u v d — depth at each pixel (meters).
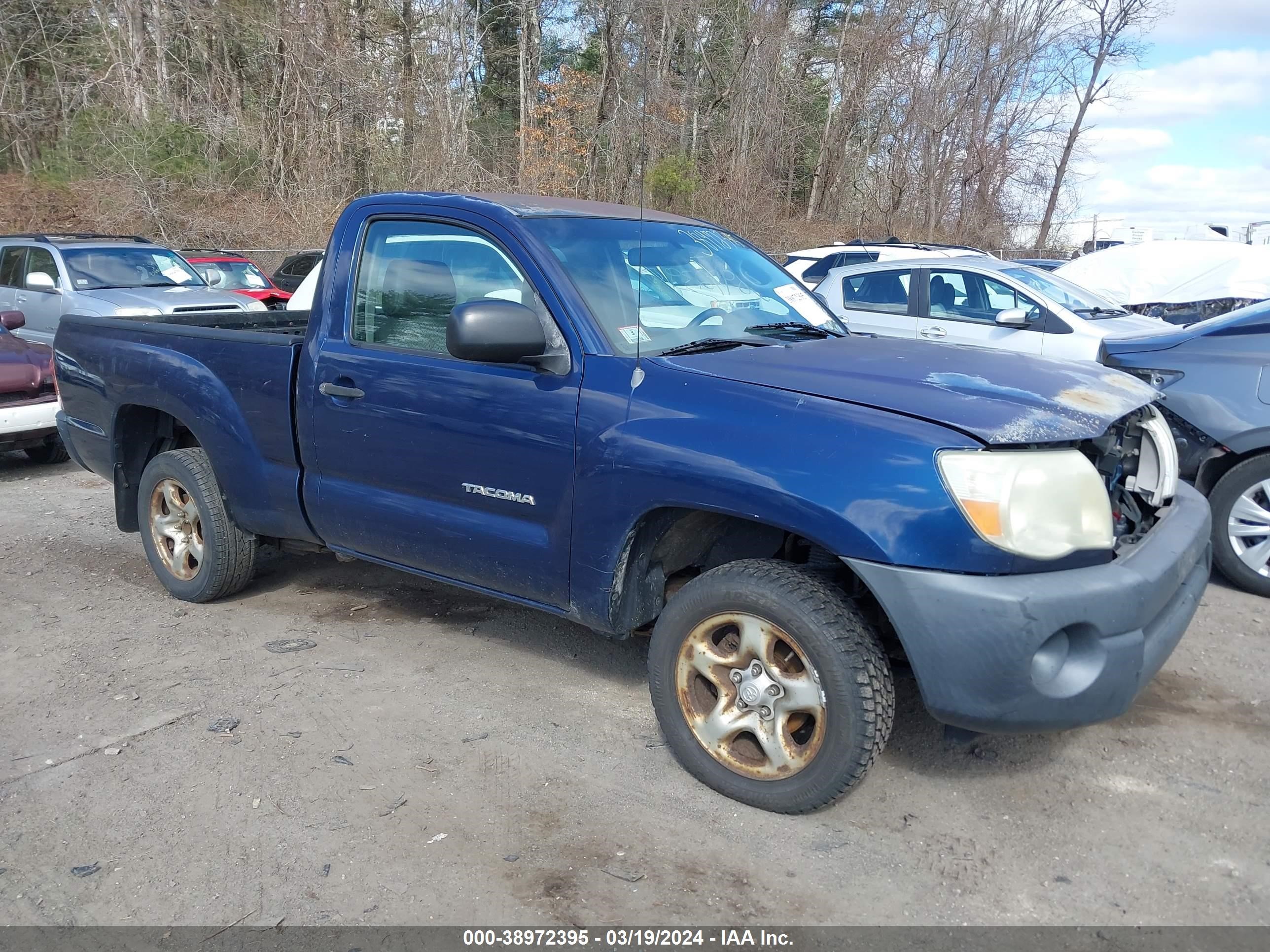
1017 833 3.06
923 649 2.77
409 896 2.75
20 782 3.32
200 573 4.86
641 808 3.18
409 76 26.02
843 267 9.20
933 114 31.64
